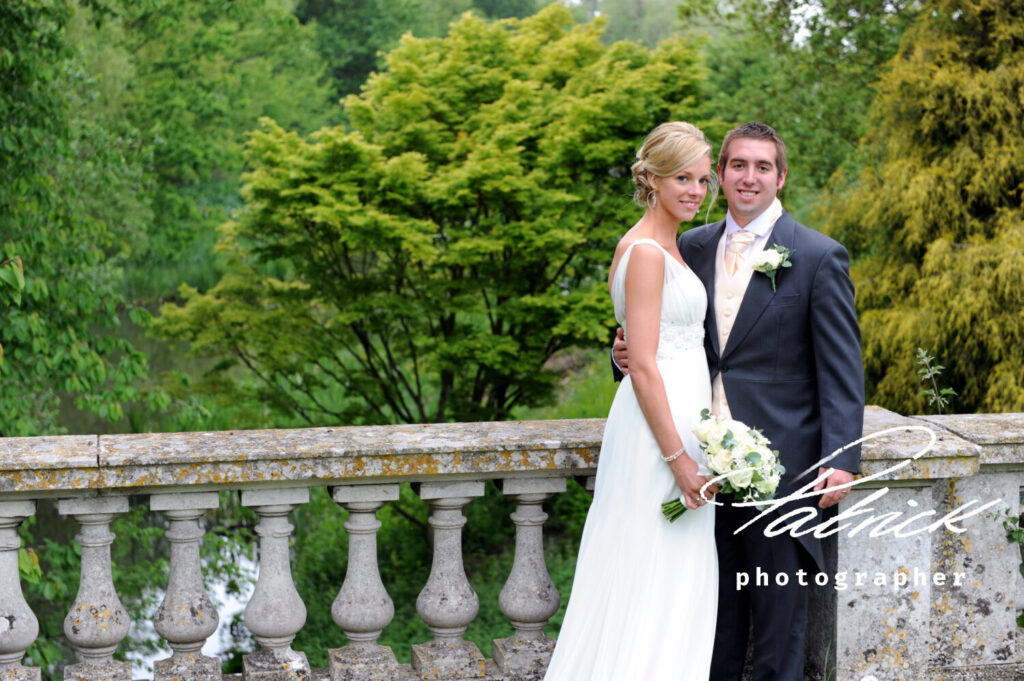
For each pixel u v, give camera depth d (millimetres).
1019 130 8906
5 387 7703
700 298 2762
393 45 32062
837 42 12750
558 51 10352
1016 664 3182
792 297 2758
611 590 2793
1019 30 8969
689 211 2707
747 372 2814
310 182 8852
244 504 2971
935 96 9148
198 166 27234
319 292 9430
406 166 8562
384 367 9875
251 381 10508
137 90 24438
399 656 8148
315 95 30453
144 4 9719
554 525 10414
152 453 2828
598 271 9828
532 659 3146
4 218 7984
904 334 8914
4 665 2926
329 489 3041
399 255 9219
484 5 33750
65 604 8312
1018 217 8836
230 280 9742
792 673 2861
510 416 9984
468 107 10055
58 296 7957
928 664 3152
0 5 7926
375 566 3102
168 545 10398
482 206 9273
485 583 9117
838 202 10320
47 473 2748
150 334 9523
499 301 9805
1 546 2867
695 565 2783
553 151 9094
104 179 9492
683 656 2732
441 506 3109
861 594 3018
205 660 3014
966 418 3305
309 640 8508
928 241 9273
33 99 8164
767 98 13617
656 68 9305
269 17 10742
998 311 8555
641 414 2809
